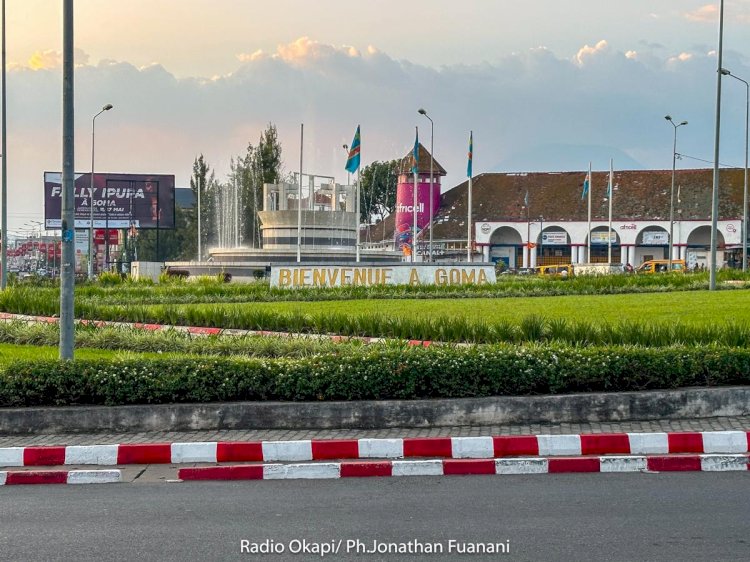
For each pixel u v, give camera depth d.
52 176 80.38
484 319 27.41
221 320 30.19
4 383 14.90
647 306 30.70
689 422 14.34
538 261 87.69
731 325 21.12
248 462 13.14
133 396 14.79
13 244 148.62
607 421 14.53
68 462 13.21
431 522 10.18
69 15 17.30
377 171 119.69
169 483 12.23
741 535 9.48
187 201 160.12
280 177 93.62
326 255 62.62
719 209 83.62
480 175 94.25
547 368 14.97
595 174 90.31
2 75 48.72
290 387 14.88
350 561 8.98
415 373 14.83
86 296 40.75
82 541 9.67
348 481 12.23
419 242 88.69
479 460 12.62
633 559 8.80
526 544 9.33
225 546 9.46
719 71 40.47
